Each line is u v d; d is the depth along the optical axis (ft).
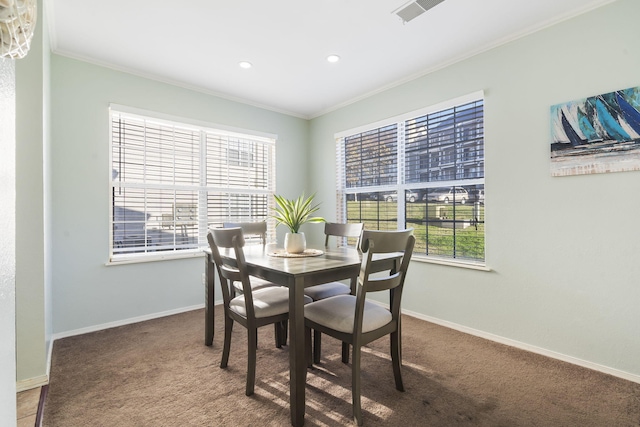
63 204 8.66
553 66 7.32
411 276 10.33
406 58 9.18
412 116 10.34
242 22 7.46
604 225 6.66
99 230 9.25
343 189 13.12
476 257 8.95
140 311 9.96
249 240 12.79
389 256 6.89
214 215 11.81
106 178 9.36
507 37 8.02
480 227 8.86
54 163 8.52
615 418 5.23
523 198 7.84
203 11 7.04
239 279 6.17
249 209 12.77
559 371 6.71
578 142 6.96
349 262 6.26
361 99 12.09
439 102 9.61
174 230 10.85
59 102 8.61
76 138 8.87
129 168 9.98
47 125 7.43
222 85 11.04
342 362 7.12
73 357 7.38
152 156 10.43
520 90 7.86
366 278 5.19
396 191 11.06
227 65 9.58
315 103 12.84
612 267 6.58
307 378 6.45
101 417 5.21
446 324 9.39
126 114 9.80
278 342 7.91
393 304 6.05
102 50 8.68
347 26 7.64
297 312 5.20
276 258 6.77
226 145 12.17
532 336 7.70
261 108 12.99
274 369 6.83
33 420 5.05
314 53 8.91
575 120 6.99
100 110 9.27
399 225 10.93
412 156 10.57
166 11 7.02
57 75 8.59
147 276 10.12
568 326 7.16
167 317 10.28
